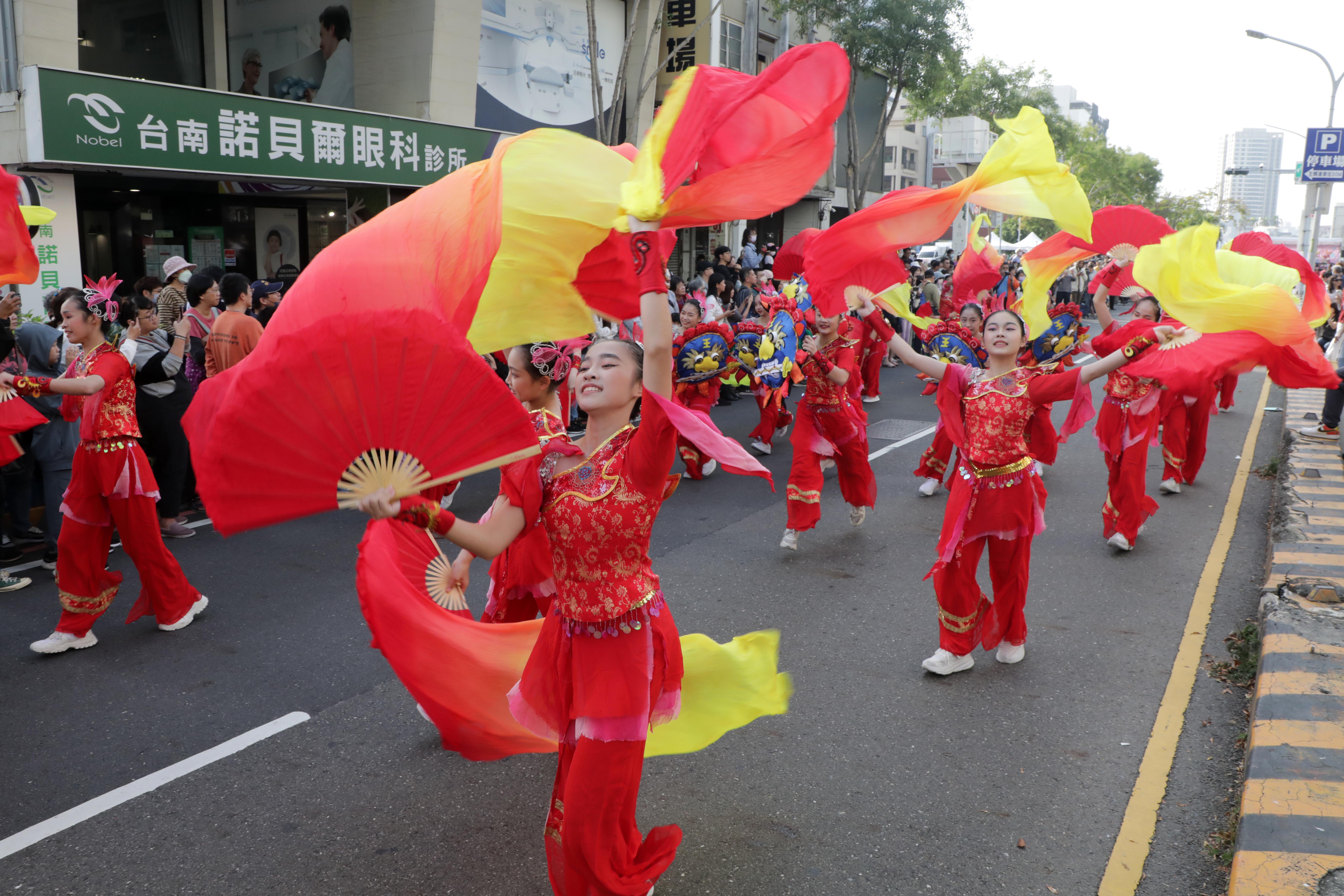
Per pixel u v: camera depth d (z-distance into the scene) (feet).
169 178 43.57
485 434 7.53
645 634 9.29
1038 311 20.06
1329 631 16.01
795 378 29.73
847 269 15.28
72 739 13.96
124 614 18.95
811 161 8.50
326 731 14.29
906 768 13.29
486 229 7.64
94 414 16.60
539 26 59.67
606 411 9.20
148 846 11.37
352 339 6.95
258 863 11.06
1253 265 16.75
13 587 20.26
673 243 10.16
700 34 70.79
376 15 52.75
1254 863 10.12
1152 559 23.03
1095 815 12.14
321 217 53.26
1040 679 16.21
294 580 21.08
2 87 34.60
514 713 9.86
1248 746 13.08
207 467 7.04
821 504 27.20
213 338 25.39
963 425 16.08
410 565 11.14
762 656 10.87
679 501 28.68
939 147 181.47
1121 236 19.80
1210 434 40.04
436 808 12.27
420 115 52.80
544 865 11.10
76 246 37.63
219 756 13.50
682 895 10.50
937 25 68.74
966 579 15.99
